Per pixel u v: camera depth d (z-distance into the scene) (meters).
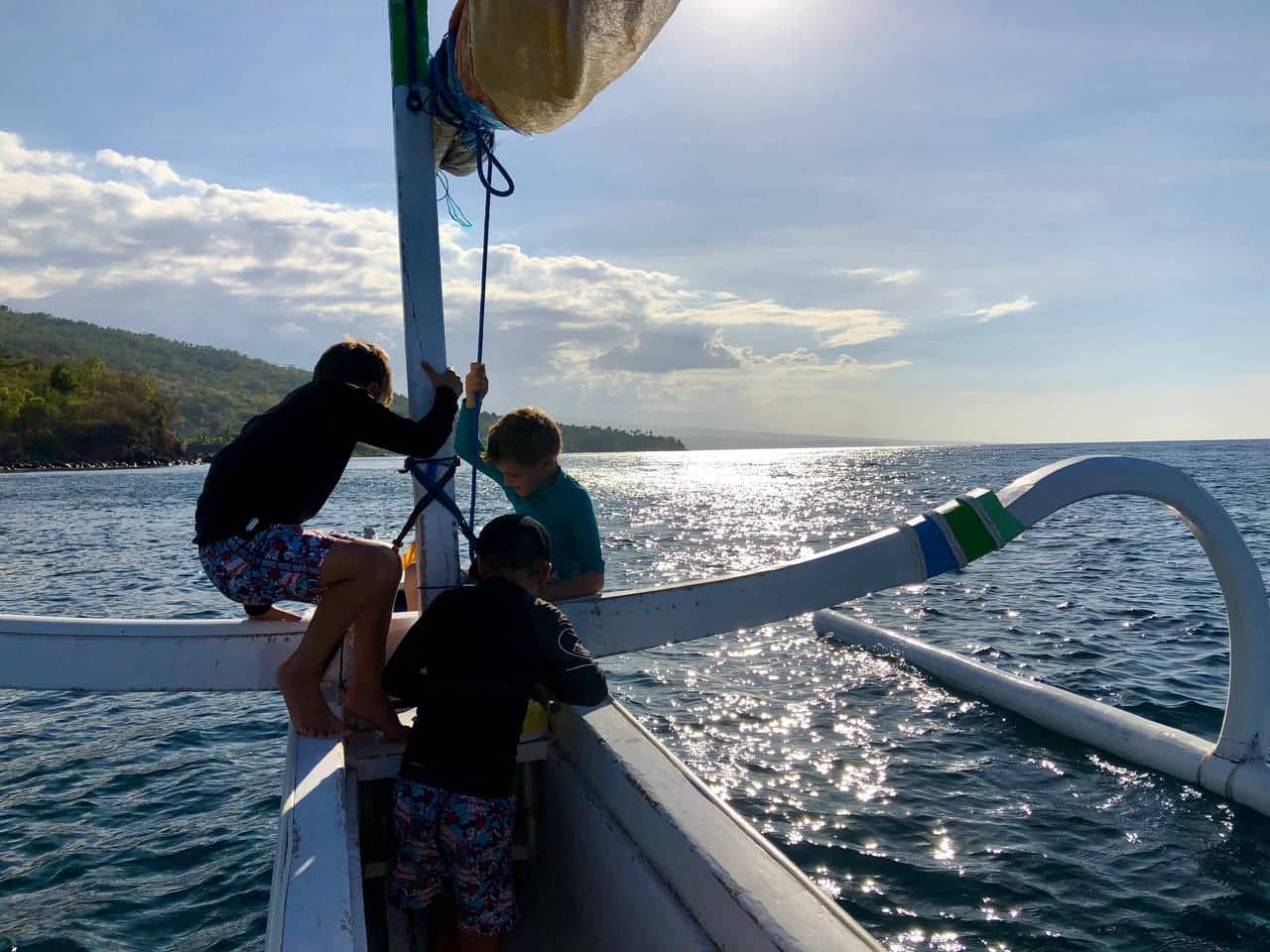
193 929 5.40
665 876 2.21
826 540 26.47
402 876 2.68
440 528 3.15
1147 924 4.78
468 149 3.59
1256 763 6.04
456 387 3.05
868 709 8.53
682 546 25.03
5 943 5.29
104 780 7.79
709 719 8.45
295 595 2.63
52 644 2.98
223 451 2.77
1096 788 6.44
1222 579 5.72
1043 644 11.06
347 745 2.83
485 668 2.62
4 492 68.06
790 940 1.73
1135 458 4.96
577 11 2.37
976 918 4.91
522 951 3.24
